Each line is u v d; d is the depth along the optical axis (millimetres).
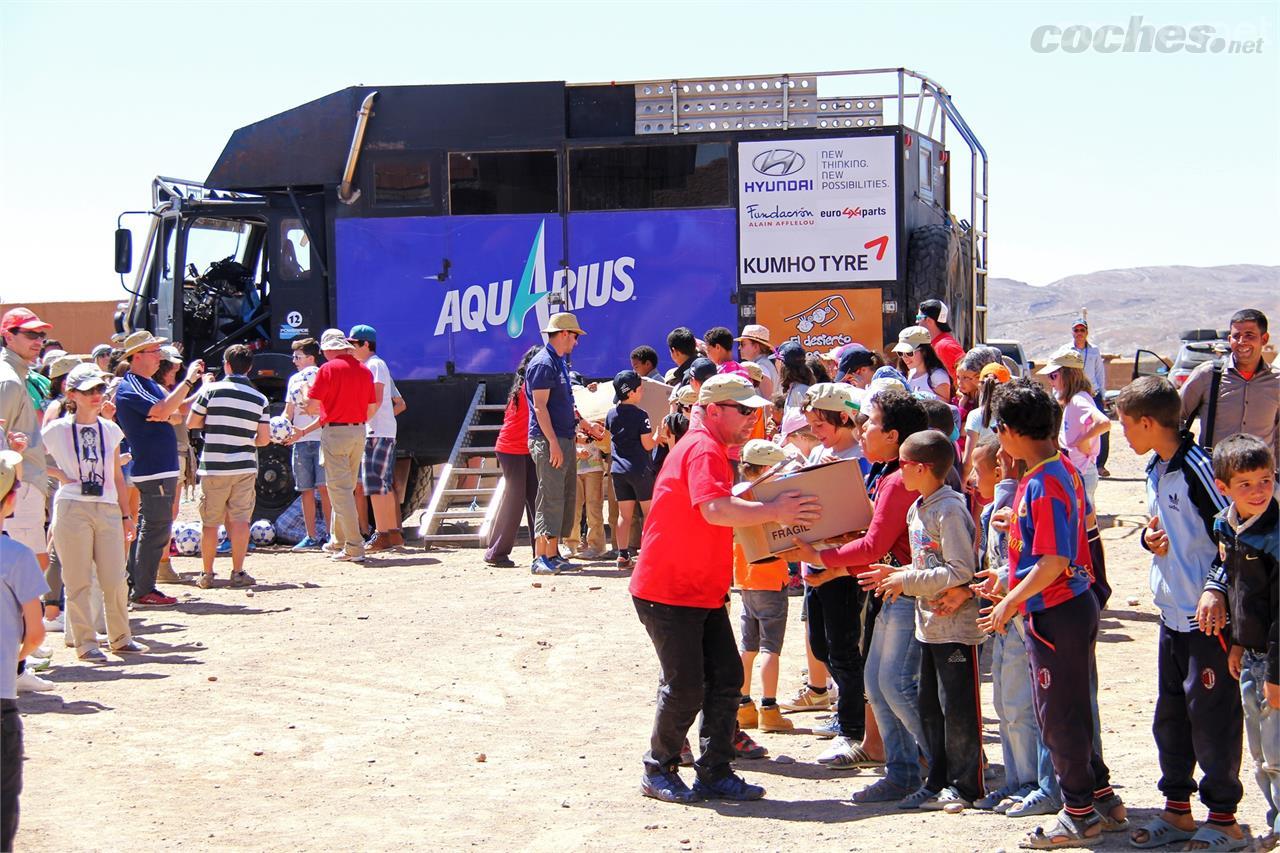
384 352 15000
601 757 6773
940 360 10539
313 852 5336
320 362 15039
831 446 6551
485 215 14820
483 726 7383
